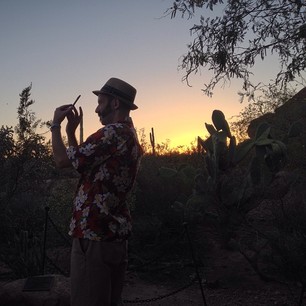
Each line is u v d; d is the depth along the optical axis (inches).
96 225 98.7
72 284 100.7
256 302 193.8
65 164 102.2
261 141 236.2
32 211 285.4
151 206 307.6
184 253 263.9
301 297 176.7
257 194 235.3
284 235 214.4
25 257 207.5
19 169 274.5
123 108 108.5
